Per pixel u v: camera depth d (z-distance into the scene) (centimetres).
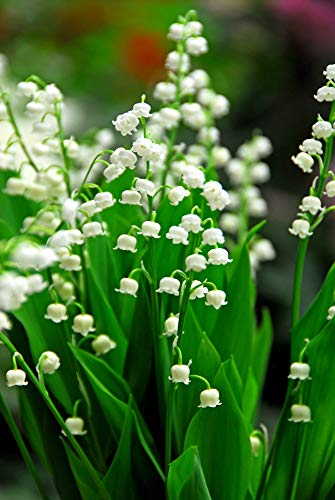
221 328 62
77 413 62
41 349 61
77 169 67
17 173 60
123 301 64
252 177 70
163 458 61
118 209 64
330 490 61
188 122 66
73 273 63
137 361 61
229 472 60
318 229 118
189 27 64
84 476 60
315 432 60
